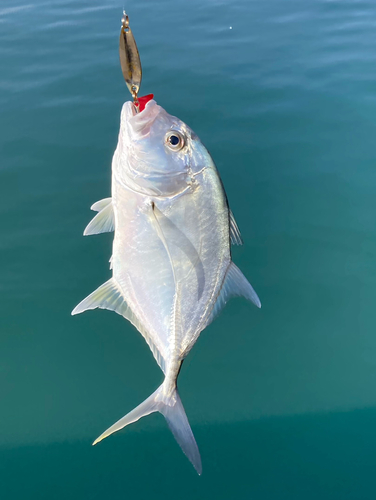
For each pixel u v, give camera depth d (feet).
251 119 3.94
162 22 5.37
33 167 3.42
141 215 1.76
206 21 5.41
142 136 1.72
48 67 4.49
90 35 5.00
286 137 3.78
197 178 1.75
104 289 1.80
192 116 3.92
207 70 4.50
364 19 5.47
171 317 1.78
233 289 1.82
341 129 3.86
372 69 4.54
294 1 5.96
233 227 1.84
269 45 4.96
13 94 4.12
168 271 1.77
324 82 4.39
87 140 3.63
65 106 3.97
